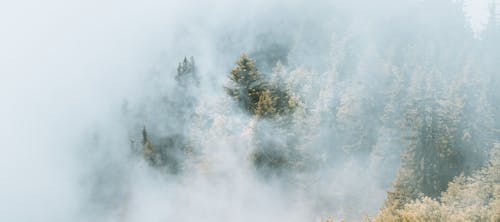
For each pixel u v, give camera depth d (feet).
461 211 63.52
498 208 64.39
